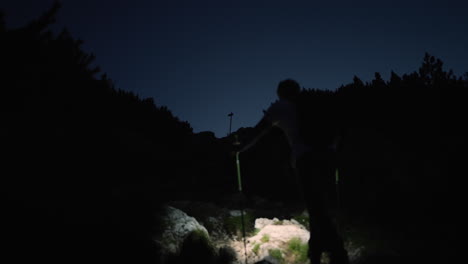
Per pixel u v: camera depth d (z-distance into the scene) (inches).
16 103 171.9
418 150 212.8
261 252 153.9
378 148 228.2
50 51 200.1
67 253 106.0
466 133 211.6
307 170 114.6
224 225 198.1
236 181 329.1
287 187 297.0
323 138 116.3
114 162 226.4
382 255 135.3
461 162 190.9
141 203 158.6
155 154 290.5
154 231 137.4
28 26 174.9
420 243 139.5
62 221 117.3
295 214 221.8
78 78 231.5
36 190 130.2
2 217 104.5
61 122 207.2
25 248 99.2
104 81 291.1
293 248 155.7
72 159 178.7
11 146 147.1
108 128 264.2
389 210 181.5
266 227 176.9
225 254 152.2
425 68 302.2
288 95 128.6
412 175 197.2
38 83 186.9
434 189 183.2
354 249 149.0
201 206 228.5
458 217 155.3
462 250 125.5
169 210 157.6
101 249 114.6
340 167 223.1
